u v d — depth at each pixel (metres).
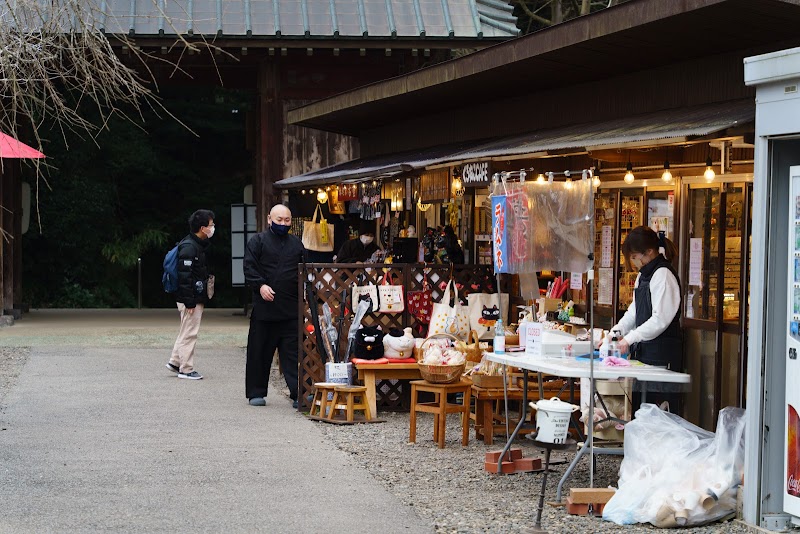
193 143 32.34
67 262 29.80
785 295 5.87
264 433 8.79
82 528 5.72
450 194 10.42
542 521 6.07
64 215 28.52
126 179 30.97
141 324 19.14
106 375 12.20
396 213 14.77
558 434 5.87
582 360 7.05
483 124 12.11
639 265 7.28
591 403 6.51
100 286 30.25
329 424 9.40
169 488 6.71
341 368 9.61
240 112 31.97
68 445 8.07
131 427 8.90
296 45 16.91
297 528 5.79
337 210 15.79
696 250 8.37
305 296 10.13
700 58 8.36
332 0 17.38
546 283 10.59
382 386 10.66
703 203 8.28
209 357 14.24
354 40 17.00
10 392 10.77
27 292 29.59
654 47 8.09
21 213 20.86
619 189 9.34
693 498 6.00
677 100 8.64
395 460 7.79
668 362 7.14
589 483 6.95
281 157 17.44
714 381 8.08
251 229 20.38
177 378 12.05
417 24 17.30
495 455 7.40
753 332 5.90
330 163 17.50
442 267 10.47
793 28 7.24
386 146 15.36
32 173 23.72
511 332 9.38
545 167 10.12
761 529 5.82
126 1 16.72
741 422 6.30
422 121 13.93
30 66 7.77
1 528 5.70
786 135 5.69
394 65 17.88
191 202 31.78
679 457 6.25
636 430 6.45
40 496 6.45
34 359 13.63
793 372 5.75
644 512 6.02
